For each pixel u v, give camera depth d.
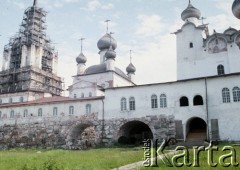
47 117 52.75
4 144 55.34
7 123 56.38
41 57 79.44
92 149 41.31
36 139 52.56
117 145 44.38
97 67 72.38
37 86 74.94
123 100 46.47
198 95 41.25
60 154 29.30
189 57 50.62
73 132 50.66
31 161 21.89
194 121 45.19
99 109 47.97
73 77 72.25
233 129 38.03
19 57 79.19
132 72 81.81
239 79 39.28
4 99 72.50
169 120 42.25
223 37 48.47
